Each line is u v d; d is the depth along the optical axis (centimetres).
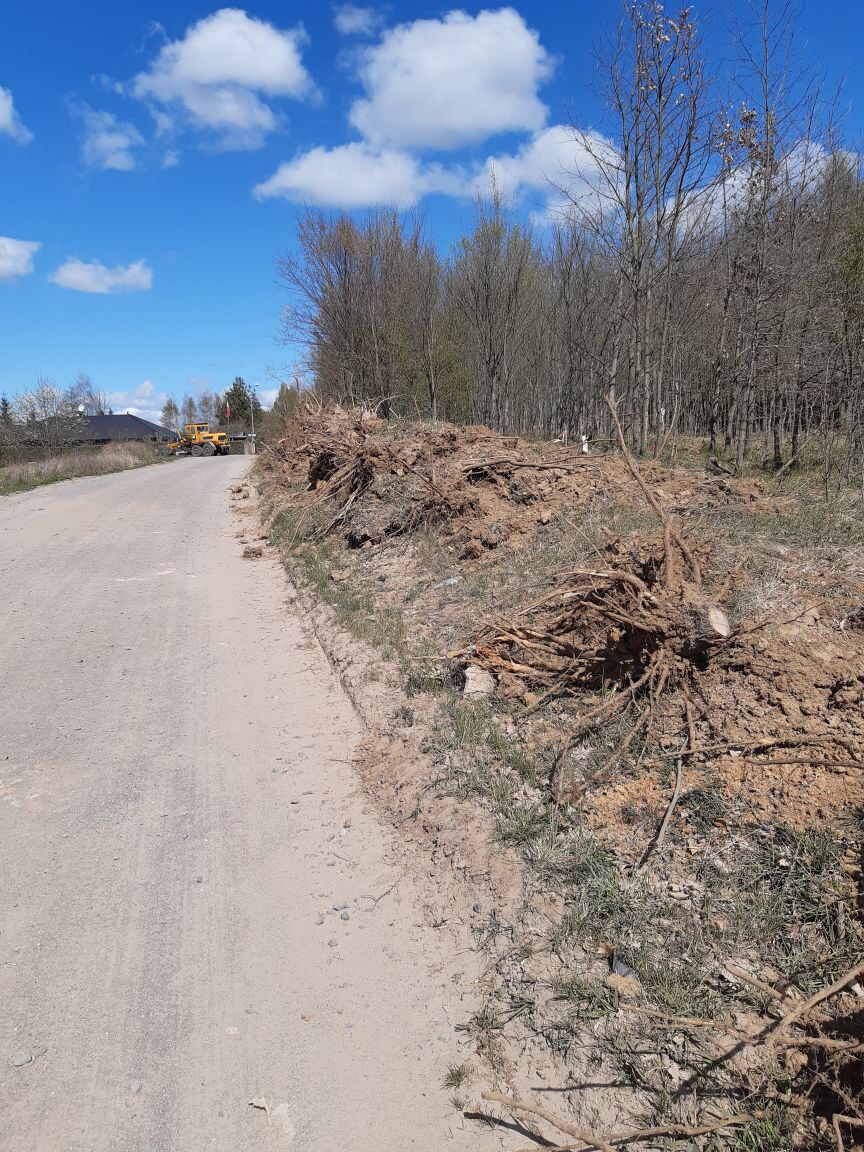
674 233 1150
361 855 383
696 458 1313
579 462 861
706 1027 255
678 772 352
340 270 2352
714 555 491
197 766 478
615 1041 261
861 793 309
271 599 874
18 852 390
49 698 585
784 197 1084
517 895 330
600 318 1834
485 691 494
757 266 1115
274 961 316
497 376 2133
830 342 1047
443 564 773
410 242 2369
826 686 361
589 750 401
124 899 354
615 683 436
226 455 4862
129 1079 264
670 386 1750
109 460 2895
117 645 707
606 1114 241
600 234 1224
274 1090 260
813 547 507
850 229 1050
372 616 700
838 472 889
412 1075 264
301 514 1220
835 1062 235
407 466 955
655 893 310
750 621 409
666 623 405
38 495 1875
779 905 287
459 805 394
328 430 1320
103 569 1022
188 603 854
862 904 274
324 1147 241
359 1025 285
